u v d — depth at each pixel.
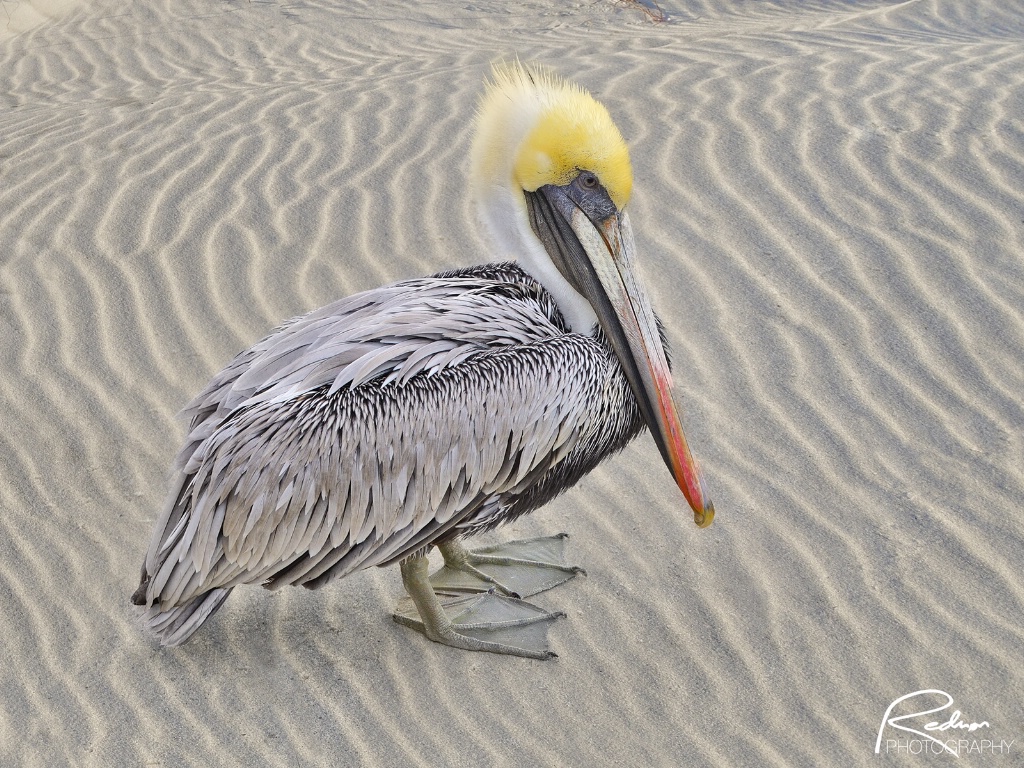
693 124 7.50
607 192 4.24
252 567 3.82
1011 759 3.56
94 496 4.82
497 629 4.20
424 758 3.67
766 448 4.96
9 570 4.41
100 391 5.43
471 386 3.87
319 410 3.78
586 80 8.45
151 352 5.70
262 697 3.91
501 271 4.45
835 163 6.89
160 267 6.37
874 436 4.97
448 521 3.95
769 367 5.43
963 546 4.38
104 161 7.65
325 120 8.10
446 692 3.95
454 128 7.84
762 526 4.57
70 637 4.12
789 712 3.79
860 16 9.88
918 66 8.05
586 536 4.63
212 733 3.76
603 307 4.27
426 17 11.31
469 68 9.13
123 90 9.48
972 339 5.45
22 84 9.97
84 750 3.68
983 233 6.14
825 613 4.15
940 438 4.92
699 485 4.13
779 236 6.33
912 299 5.75
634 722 3.79
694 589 4.32
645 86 8.18
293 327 4.11
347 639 4.19
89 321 5.93
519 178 4.32
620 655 4.06
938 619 4.08
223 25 11.25
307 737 3.75
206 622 4.24
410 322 3.97
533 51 9.59
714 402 5.25
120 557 4.50
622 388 4.28
